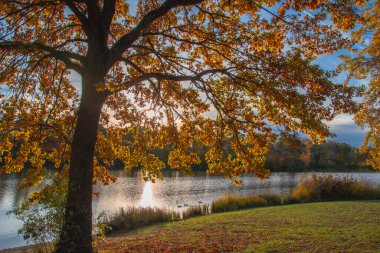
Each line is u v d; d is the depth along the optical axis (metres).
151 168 10.48
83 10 9.30
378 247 7.94
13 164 9.90
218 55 9.89
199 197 30.58
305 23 8.14
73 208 7.36
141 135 10.41
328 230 10.04
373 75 16.69
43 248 9.03
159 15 8.34
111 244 10.20
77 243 7.23
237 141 8.95
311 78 7.40
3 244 14.33
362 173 79.62
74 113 10.23
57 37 10.10
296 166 83.62
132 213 16.23
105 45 8.24
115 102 10.72
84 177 7.61
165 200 28.53
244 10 7.82
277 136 8.57
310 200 20.88
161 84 10.42
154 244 9.66
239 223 12.53
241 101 8.91
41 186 34.06
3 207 23.17
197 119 9.95
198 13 9.74
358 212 13.44
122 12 10.55
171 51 9.52
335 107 7.41
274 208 16.83
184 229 12.29
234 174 9.05
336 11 7.62
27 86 10.05
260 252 7.87
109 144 10.95
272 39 8.29
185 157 10.37
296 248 8.11
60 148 10.16
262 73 7.86
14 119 9.46
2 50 8.02
